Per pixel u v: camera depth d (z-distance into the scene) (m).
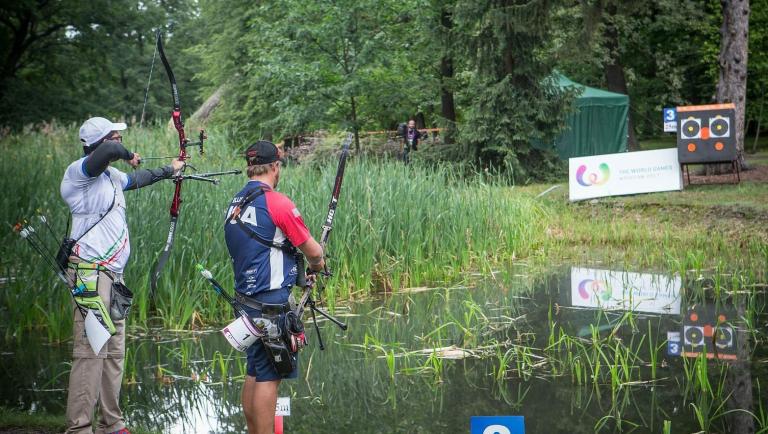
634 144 27.47
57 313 8.50
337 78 22.83
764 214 14.07
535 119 20.41
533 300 10.11
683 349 7.62
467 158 20.55
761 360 7.18
